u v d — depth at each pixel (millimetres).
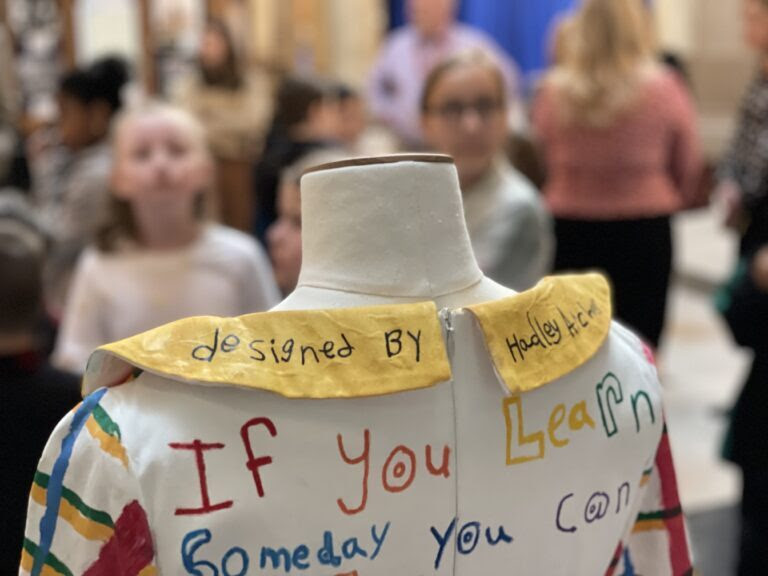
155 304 2195
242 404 730
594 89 3174
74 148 3676
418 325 771
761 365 2350
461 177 2072
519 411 808
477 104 2014
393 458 760
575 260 3395
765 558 2307
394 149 4734
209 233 2303
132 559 716
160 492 714
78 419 737
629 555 978
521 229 2047
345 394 739
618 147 3217
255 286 2293
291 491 734
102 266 2227
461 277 817
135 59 5871
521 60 6918
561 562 866
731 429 2408
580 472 851
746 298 2311
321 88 3748
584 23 3191
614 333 918
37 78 5535
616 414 874
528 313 821
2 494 1572
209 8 5973
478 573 819
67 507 728
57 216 3588
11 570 1574
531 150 2828
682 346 4750
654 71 3250
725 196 2871
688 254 6363
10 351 1606
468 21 6906
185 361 723
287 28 6250
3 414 1579
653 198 3287
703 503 3031
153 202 2180
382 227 786
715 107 7516
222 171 5102
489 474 800
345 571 757
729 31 7445
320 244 802
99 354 729
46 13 5566
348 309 766
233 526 721
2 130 4145
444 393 779
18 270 1594
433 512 781
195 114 5066
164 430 718
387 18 6590
